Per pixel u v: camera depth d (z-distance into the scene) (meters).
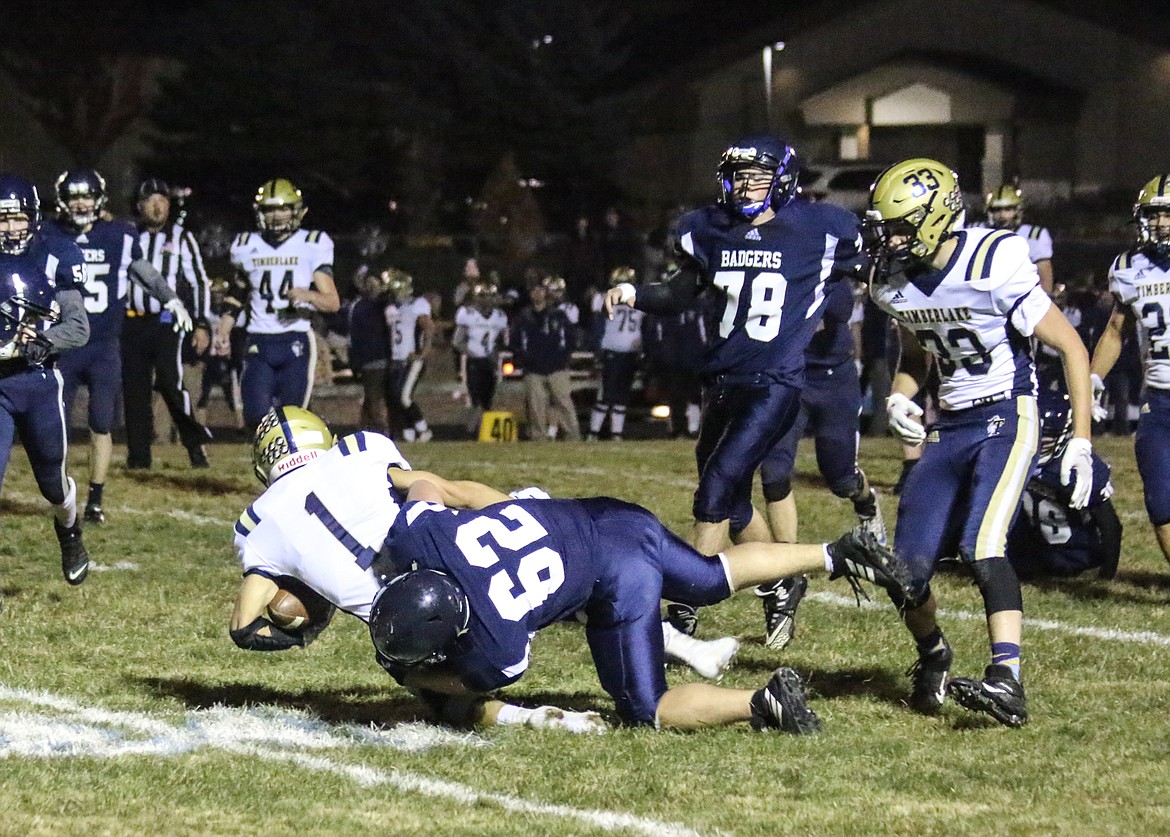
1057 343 13.82
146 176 87.12
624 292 16.70
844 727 13.30
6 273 17.02
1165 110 92.88
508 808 11.02
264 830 10.46
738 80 94.12
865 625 17.75
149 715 13.62
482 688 12.66
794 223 16.34
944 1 93.19
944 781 11.60
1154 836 10.23
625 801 11.16
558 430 46.31
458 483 13.16
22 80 92.19
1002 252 13.70
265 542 12.84
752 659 16.20
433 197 90.19
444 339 61.19
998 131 94.12
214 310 45.56
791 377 16.44
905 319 14.15
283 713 13.77
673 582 13.05
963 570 20.88
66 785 11.41
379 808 10.99
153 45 93.81
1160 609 18.72
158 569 21.09
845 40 93.50
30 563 21.38
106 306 24.67
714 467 16.39
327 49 90.69
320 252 25.36
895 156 94.69
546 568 12.46
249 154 86.69
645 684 12.88
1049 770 11.89
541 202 89.88
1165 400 19.17
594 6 98.38
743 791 11.39
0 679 14.80
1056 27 93.06
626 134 92.75
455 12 94.69
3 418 17.33
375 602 12.00
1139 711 13.84
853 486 19.70
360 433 13.23
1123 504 27.06
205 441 31.73
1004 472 13.89
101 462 24.98
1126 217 72.94
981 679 14.82
